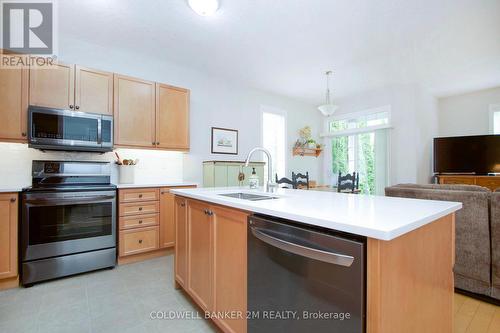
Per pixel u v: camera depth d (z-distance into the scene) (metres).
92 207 2.48
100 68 3.07
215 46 3.12
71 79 2.55
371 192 5.07
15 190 2.13
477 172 4.55
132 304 1.92
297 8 2.38
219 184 3.74
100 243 2.51
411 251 0.95
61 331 1.59
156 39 2.94
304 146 5.37
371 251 0.79
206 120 3.98
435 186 2.37
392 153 4.67
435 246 1.13
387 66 3.75
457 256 2.08
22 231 2.16
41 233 2.23
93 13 2.44
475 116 4.95
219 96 4.16
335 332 0.87
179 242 2.08
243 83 4.44
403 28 2.72
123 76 2.86
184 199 1.98
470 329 1.63
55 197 2.28
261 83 4.45
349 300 0.83
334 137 5.78
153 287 2.19
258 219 1.21
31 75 2.37
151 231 2.83
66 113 2.46
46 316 1.74
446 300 1.23
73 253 2.37
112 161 3.06
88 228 2.46
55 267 2.28
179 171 3.64
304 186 4.37
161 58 3.45
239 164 4.00
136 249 2.73
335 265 0.87
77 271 2.38
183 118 3.30
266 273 1.16
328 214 0.99
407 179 4.49
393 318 0.84
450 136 5.22
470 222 2.00
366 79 4.29
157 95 3.10
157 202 2.88
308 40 2.98
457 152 4.70
